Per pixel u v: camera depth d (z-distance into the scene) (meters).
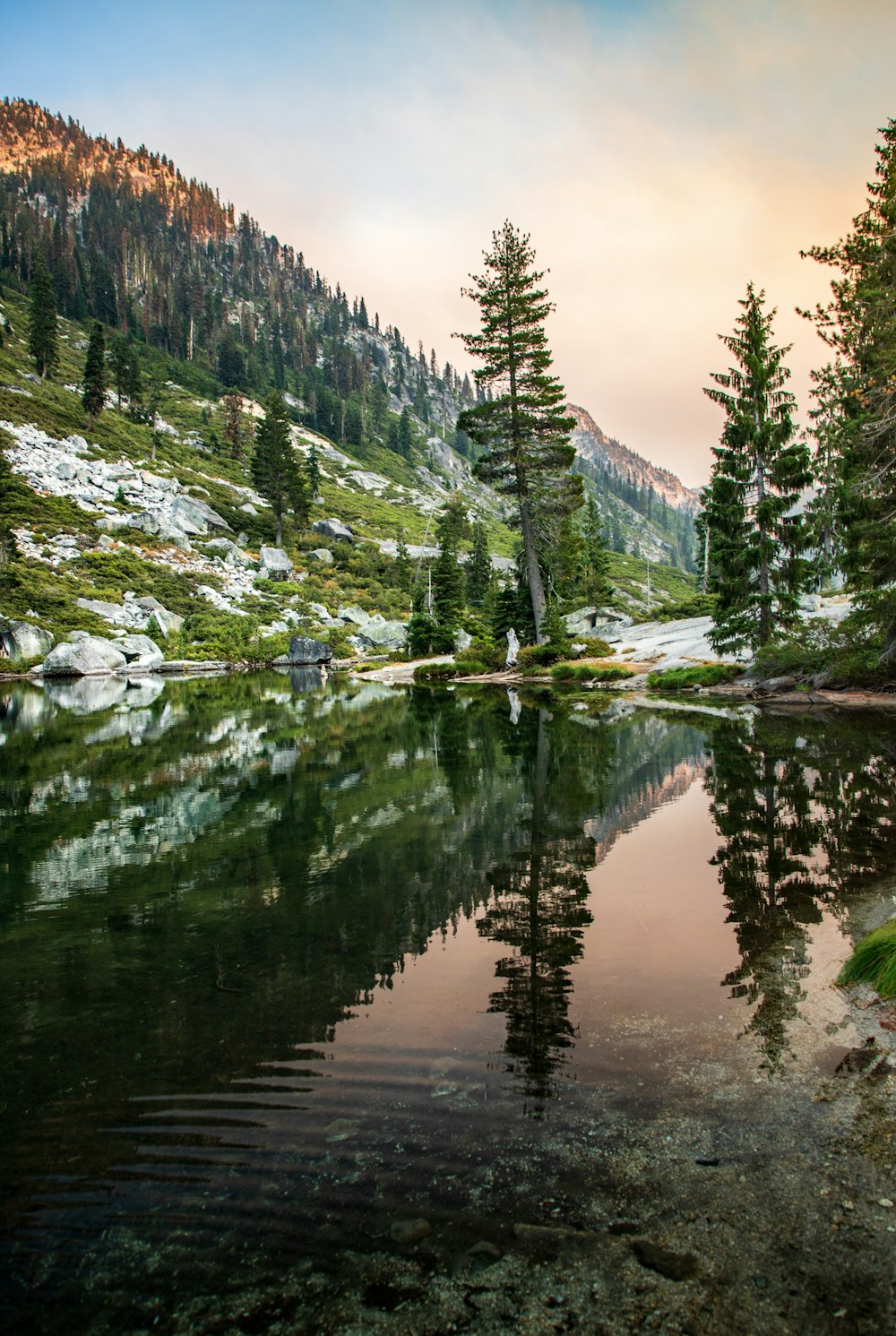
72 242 169.75
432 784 11.91
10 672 42.19
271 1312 2.32
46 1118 3.46
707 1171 2.89
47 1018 4.53
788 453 25.23
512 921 5.93
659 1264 2.44
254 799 11.06
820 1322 2.19
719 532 26.88
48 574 53.12
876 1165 2.90
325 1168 3.01
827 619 24.75
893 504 20.56
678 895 6.35
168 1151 3.17
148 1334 2.25
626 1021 4.19
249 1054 4.00
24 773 13.62
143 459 83.31
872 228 19.39
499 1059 3.83
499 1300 2.32
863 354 20.86
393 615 71.00
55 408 84.06
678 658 34.44
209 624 55.66
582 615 52.38
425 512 125.00
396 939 5.66
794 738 15.34
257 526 82.19
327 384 178.88
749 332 25.81
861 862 7.00
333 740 17.28
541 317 39.16
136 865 7.93
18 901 6.81
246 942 5.71
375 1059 3.88
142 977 5.12
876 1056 3.71
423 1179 2.92
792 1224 2.60
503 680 37.50
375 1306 2.32
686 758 13.46
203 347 158.50
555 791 11.08
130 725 20.72
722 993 4.49
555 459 39.12
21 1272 2.53
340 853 8.15
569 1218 2.67
